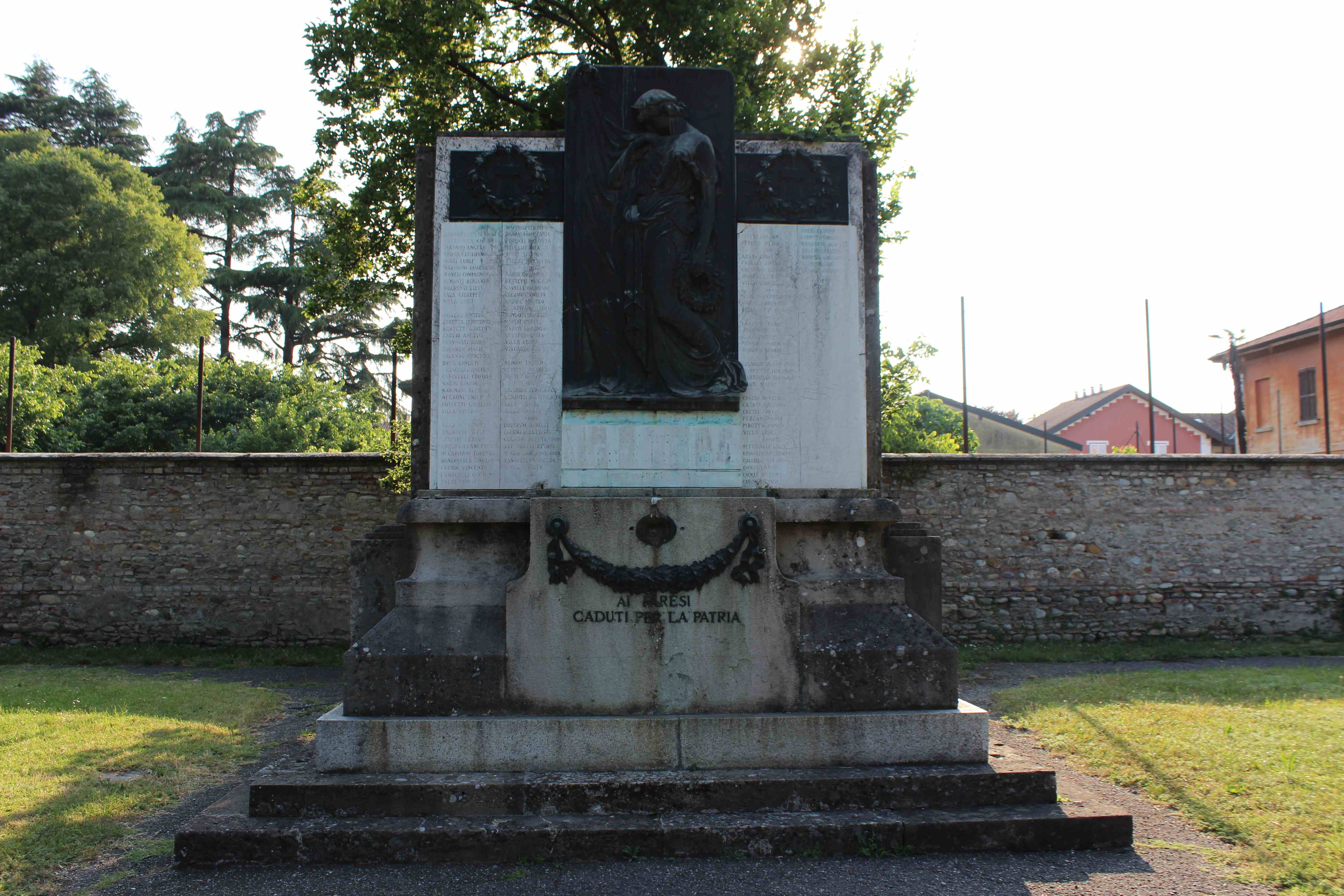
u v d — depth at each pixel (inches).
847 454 226.7
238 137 1573.6
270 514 505.4
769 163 232.7
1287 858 163.9
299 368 1193.4
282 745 269.0
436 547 205.8
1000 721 287.1
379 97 534.9
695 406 217.8
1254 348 1106.7
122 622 498.9
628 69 228.5
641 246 221.8
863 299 231.5
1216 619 511.8
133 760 237.6
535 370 222.8
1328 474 521.7
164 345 1318.9
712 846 168.6
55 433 852.0
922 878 158.9
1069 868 163.9
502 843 166.7
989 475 513.3
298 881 157.9
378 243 555.2
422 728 185.0
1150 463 516.1
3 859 166.4
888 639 198.2
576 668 193.2
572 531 196.5
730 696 194.1
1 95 1501.0
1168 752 230.1
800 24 537.6
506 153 228.4
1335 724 254.5
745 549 197.9
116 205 1255.5
